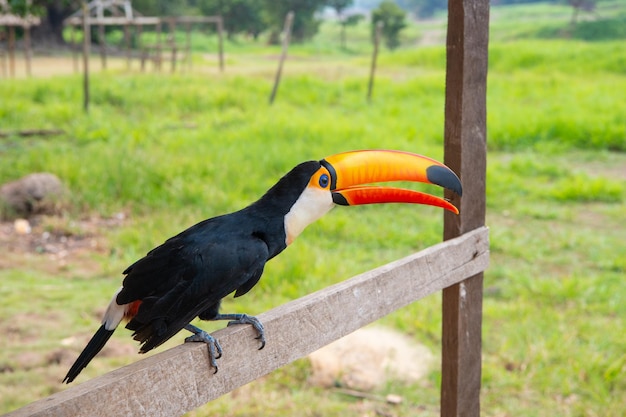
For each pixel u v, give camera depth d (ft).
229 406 15.17
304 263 21.22
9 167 29.09
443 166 9.23
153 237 23.41
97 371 16.29
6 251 23.17
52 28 99.50
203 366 7.37
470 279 11.07
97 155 30.94
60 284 20.92
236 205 26.50
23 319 18.52
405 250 24.43
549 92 53.88
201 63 84.33
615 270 23.35
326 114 45.34
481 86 10.55
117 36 124.88
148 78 54.39
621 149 40.11
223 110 46.29
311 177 8.64
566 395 15.81
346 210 27.84
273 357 8.07
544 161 37.17
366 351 17.13
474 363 11.44
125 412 6.67
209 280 7.84
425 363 16.99
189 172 29.76
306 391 15.93
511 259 24.23
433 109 47.75
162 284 7.83
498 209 29.45
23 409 6.07
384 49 146.20
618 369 16.44
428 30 197.77
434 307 19.57
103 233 24.64
